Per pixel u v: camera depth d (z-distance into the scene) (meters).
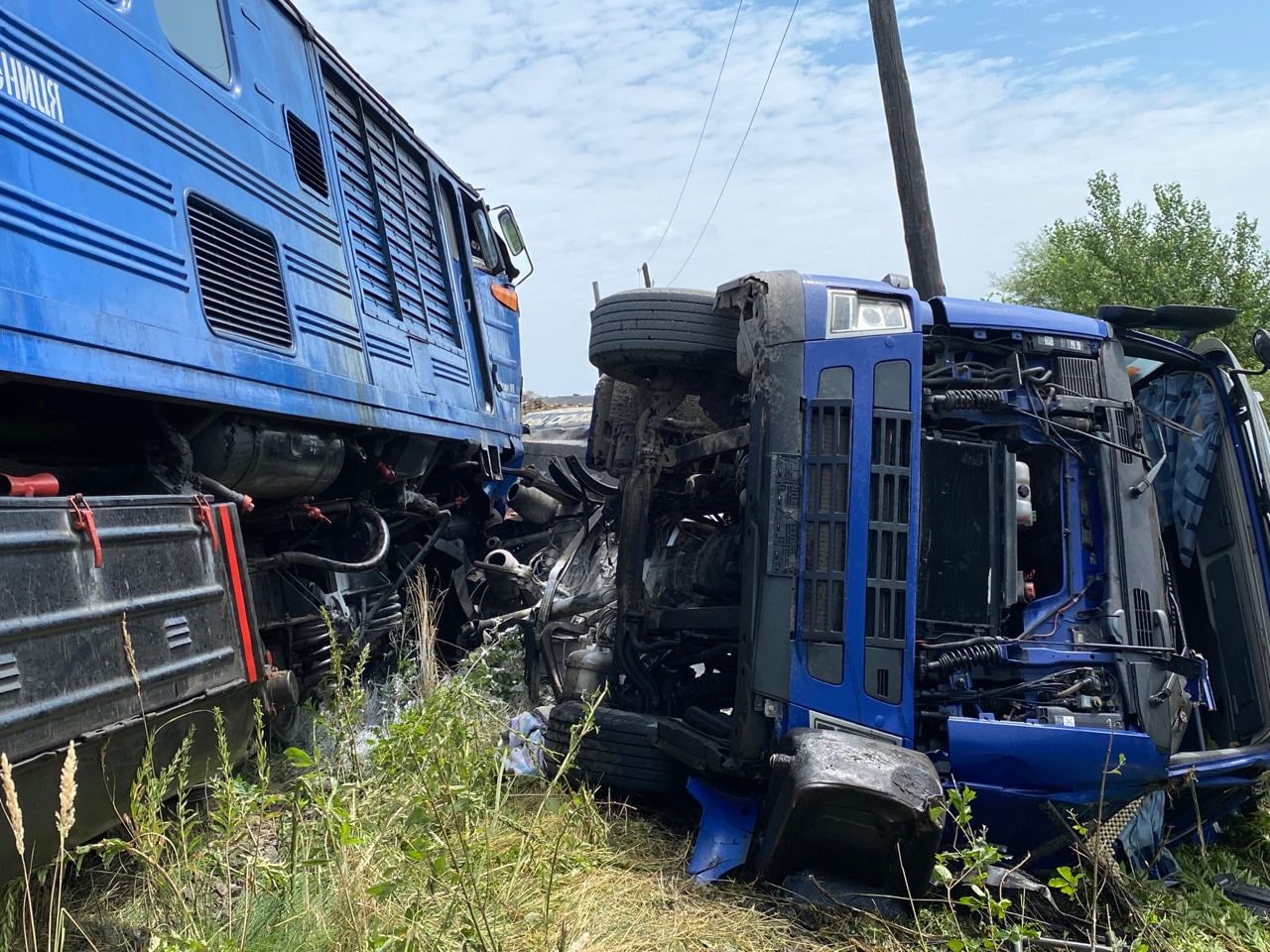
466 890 3.07
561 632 6.38
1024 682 4.16
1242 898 4.24
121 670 2.99
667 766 4.60
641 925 3.52
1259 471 5.04
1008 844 4.04
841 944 3.56
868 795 3.40
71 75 3.38
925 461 4.22
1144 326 5.13
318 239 5.32
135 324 3.51
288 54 5.38
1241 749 4.65
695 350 5.02
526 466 9.53
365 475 5.89
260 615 4.95
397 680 5.86
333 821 3.19
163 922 3.06
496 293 8.71
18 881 2.88
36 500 2.76
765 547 4.05
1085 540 4.36
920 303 4.29
